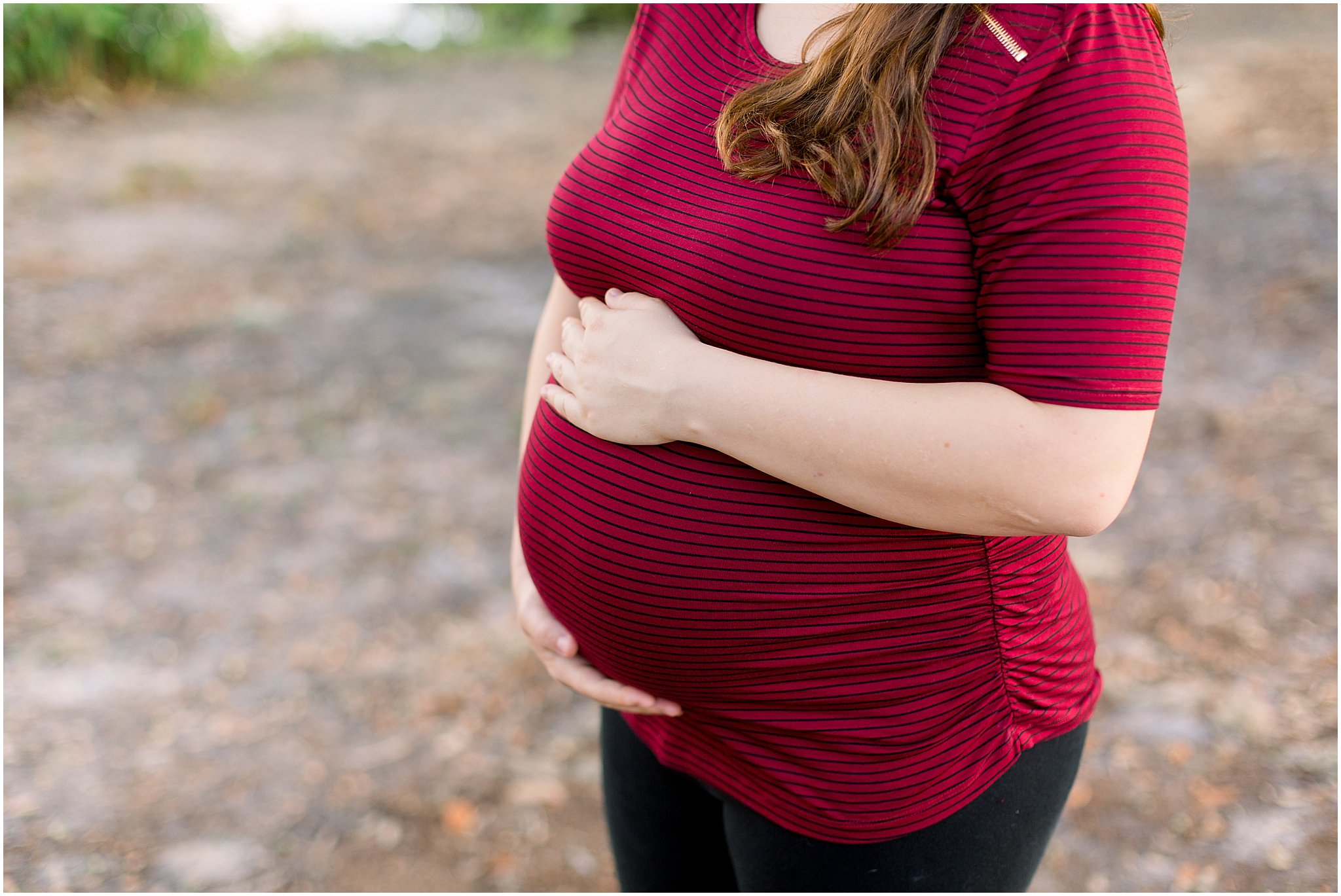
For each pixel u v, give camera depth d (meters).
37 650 2.99
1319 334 4.43
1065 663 1.13
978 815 1.09
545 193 6.88
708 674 1.11
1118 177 0.83
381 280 5.59
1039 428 0.87
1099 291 0.84
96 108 8.23
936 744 1.06
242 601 3.23
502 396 4.46
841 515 1.01
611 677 1.25
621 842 1.45
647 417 1.05
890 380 0.97
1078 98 0.84
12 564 3.35
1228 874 2.26
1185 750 2.59
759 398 0.97
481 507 3.72
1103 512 0.89
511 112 8.84
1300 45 8.17
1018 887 1.17
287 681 2.92
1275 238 5.21
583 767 2.65
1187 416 4.02
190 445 4.07
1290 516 3.41
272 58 10.84
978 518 0.92
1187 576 3.19
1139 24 0.88
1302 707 2.69
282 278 5.57
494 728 2.77
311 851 2.38
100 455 3.99
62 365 4.60
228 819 2.46
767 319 0.98
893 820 1.08
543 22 12.50
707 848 1.40
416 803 2.53
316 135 8.08
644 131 1.12
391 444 4.11
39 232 5.92
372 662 2.99
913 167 0.90
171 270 5.58
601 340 1.10
